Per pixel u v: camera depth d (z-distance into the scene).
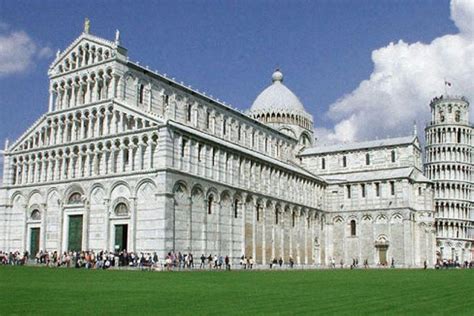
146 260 76.69
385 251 126.12
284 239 111.88
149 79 96.12
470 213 178.12
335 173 142.12
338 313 24.98
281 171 113.69
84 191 88.12
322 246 130.50
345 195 133.50
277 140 138.00
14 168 100.12
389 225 126.25
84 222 86.88
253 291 37.09
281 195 112.88
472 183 180.88
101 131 89.31
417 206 129.75
